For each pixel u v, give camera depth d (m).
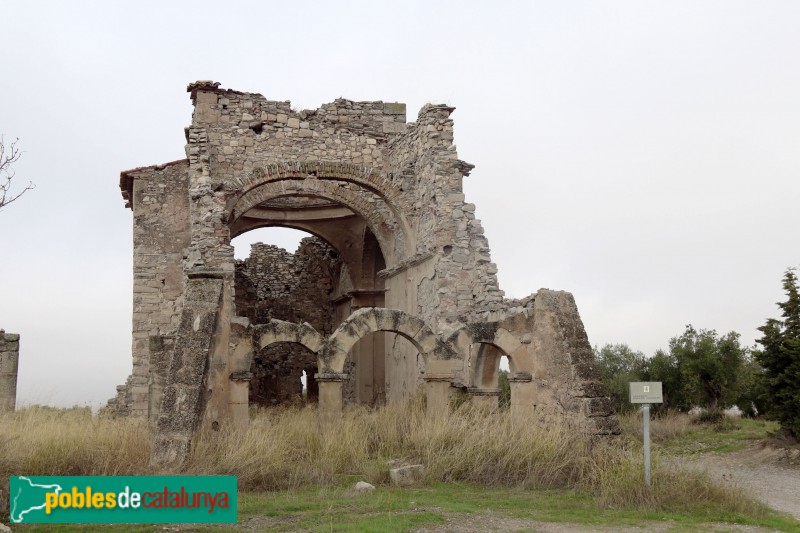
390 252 26.73
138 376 22.59
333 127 25.75
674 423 26.95
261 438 13.27
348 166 24.67
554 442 13.77
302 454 13.81
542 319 16.59
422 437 14.41
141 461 12.48
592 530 9.61
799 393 20.14
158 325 22.98
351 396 31.03
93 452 12.23
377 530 8.91
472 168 23.17
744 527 10.15
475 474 13.05
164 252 23.42
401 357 24.72
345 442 14.27
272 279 35.03
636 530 9.70
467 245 22.06
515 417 16.08
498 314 18.89
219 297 15.00
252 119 24.73
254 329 16.41
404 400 22.41
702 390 32.06
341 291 33.44
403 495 11.58
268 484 12.05
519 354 16.94
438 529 9.27
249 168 24.38
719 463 19.27
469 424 14.86
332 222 30.52
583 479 12.82
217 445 12.99
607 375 36.03
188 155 23.06
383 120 26.41
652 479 11.75
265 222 30.11
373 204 26.80
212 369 14.80
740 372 32.34
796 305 21.44
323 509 10.30
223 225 20.92
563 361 15.59
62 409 22.95
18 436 12.54
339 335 17.03
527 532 9.31
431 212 22.75
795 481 16.14
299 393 33.78
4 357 22.77
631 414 29.48
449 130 23.11
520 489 12.52
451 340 17.41
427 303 22.61
